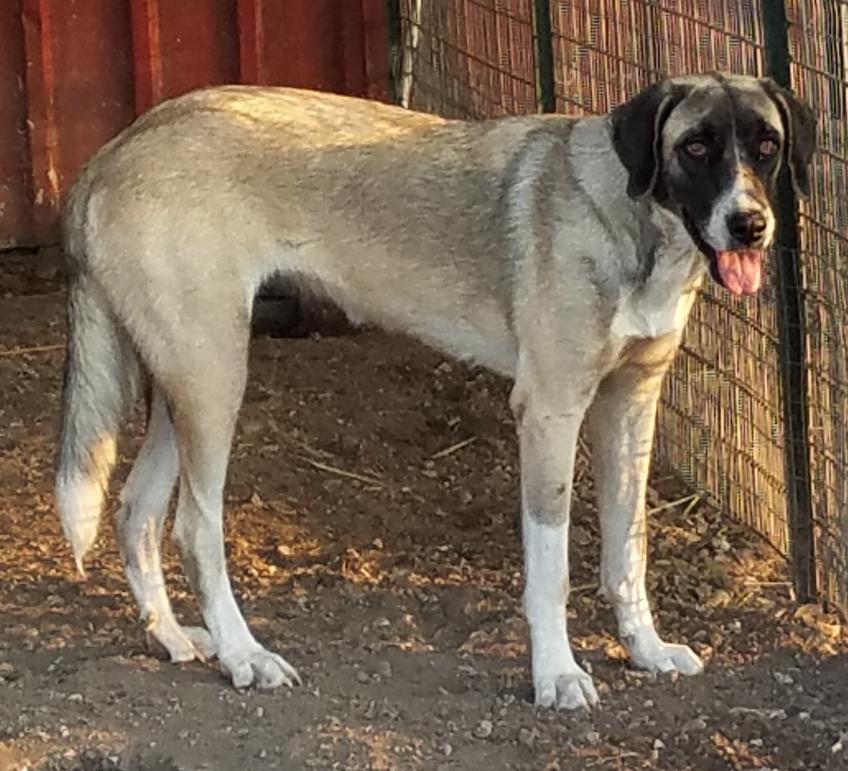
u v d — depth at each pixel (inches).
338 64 210.2
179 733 137.4
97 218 142.4
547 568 140.6
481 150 142.7
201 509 143.5
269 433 179.5
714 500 165.5
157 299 141.5
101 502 145.2
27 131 206.1
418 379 190.1
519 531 165.2
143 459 148.1
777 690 142.9
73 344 144.6
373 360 193.5
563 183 139.3
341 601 154.5
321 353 195.0
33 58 204.2
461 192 142.3
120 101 208.2
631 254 138.1
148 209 141.3
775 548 158.4
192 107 143.7
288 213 143.6
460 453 177.8
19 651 147.9
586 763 135.0
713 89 135.5
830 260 147.0
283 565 159.9
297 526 165.6
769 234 134.0
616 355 140.1
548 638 141.2
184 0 206.7
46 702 140.7
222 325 142.1
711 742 136.6
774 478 157.6
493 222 141.4
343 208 143.4
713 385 163.0
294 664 145.9
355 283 145.3
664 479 170.6
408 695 141.9
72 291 144.5
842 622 150.5
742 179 134.2
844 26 142.7
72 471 144.6
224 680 143.8
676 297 139.9
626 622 145.9
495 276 141.7
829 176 145.9
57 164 207.6
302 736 137.0
